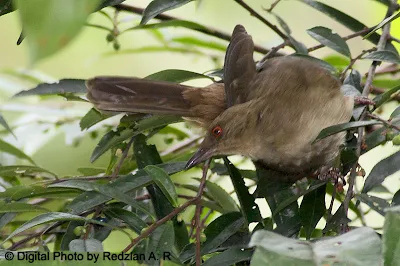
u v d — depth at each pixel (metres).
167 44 11.21
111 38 8.80
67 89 8.07
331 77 8.12
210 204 7.47
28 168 7.87
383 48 8.16
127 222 6.63
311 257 3.86
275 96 8.19
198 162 8.20
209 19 13.65
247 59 8.81
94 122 8.44
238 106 8.37
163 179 6.40
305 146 7.92
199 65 14.05
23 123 10.57
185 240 7.06
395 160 6.48
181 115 8.82
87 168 8.48
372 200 6.13
